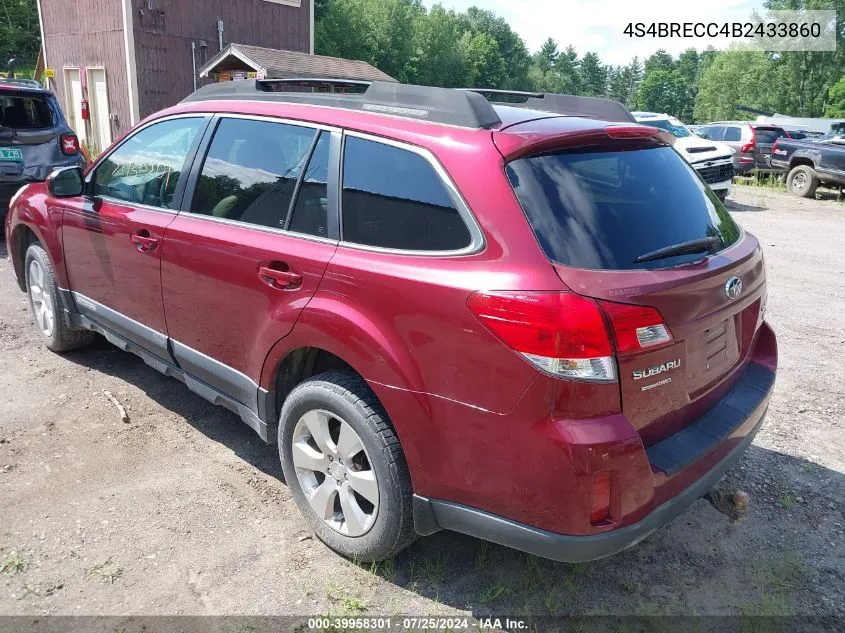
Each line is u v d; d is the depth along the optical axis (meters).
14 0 31.91
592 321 2.15
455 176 2.48
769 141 18.47
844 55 59.78
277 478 3.55
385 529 2.68
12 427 3.88
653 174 2.77
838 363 5.29
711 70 77.69
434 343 2.40
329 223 2.86
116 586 2.73
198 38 18.55
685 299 2.38
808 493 3.54
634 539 2.29
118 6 17.19
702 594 2.81
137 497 3.31
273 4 20.09
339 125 2.92
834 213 13.84
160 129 3.88
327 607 2.67
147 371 4.74
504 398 2.25
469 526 2.46
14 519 3.09
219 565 2.88
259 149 3.25
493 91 3.49
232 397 3.38
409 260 2.53
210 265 3.27
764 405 2.96
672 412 2.50
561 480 2.18
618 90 178.12
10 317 5.63
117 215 3.88
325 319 2.71
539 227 2.30
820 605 2.76
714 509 3.40
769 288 7.50
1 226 8.34
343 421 2.76
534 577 2.86
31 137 7.97
